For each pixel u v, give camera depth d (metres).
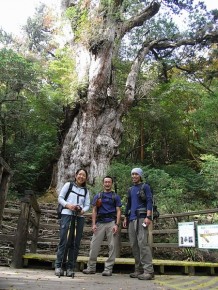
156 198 10.15
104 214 5.02
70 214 4.45
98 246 4.98
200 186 13.27
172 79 21.08
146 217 4.71
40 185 16.39
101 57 15.66
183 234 6.34
